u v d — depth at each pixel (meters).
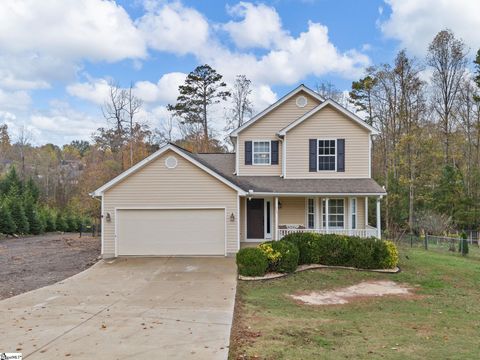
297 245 14.24
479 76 31.83
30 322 7.55
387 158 32.50
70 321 7.62
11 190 36.09
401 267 14.39
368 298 10.48
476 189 30.27
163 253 15.91
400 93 32.50
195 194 15.94
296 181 18.02
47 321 7.61
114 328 7.17
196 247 15.93
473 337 7.24
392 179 29.45
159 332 6.94
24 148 57.00
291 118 19.20
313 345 6.41
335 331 7.32
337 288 11.58
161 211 15.93
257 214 18.91
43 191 52.16
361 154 18.19
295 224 18.61
